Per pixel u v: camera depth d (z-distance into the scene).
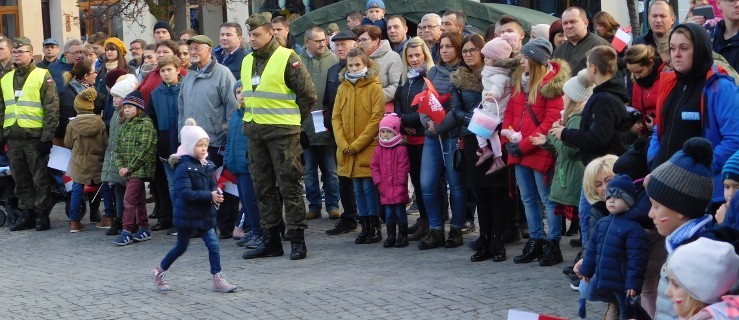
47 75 12.09
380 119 10.10
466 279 8.48
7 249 10.99
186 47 12.12
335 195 11.86
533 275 8.51
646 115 7.93
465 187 9.73
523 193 8.90
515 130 8.75
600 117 7.68
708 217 5.59
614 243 6.30
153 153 11.01
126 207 10.96
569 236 10.13
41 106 12.03
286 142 9.57
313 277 8.86
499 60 8.98
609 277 6.31
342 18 14.15
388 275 8.79
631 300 6.20
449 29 9.84
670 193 5.56
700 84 6.49
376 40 10.55
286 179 9.61
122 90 11.23
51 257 10.42
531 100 8.59
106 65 13.09
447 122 9.45
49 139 11.92
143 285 8.85
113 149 11.41
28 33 27.30
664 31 8.68
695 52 6.42
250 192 10.29
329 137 11.45
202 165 8.50
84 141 11.75
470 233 10.59
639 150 6.91
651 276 6.38
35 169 12.05
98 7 23.05
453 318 7.31
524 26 12.73
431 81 9.82
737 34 8.02
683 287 4.58
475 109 8.91
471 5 13.35
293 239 9.70
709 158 5.59
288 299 8.11
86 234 11.70
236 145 10.28
